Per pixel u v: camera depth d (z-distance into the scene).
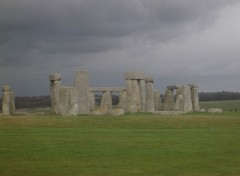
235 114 60.75
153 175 25.33
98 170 26.42
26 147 34.03
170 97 75.44
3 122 49.34
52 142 36.66
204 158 30.17
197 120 51.59
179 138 39.59
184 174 25.62
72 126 48.88
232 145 35.59
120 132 44.00
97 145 35.22
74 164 28.00
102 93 71.25
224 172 26.16
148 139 38.81
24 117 52.44
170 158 30.11
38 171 26.05
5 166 27.25
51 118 51.81
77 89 63.72
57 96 62.25
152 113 65.38
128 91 70.19
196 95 75.25
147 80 72.44
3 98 68.25
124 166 27.53
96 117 53.47
